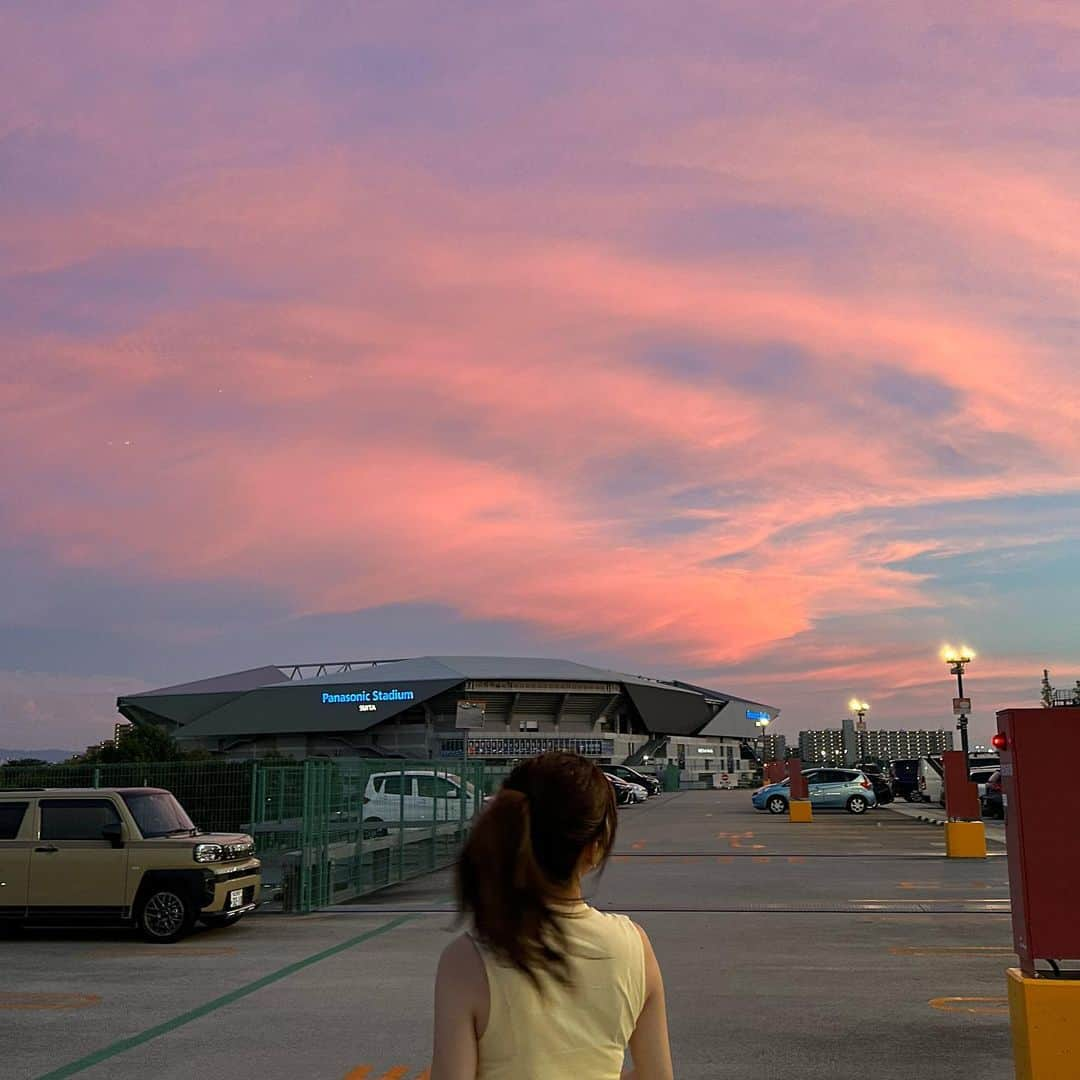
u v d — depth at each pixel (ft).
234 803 73.61
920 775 198.08
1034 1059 18.75
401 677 561.84
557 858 7.77
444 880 74.64
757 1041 29.58
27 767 80.79
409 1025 31.86
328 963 42.14
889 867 78.48
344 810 63.57
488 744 546.26
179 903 47.67
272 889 63.62
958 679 141.08
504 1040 7.60
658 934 47.91
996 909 55.62
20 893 47.98
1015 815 19.83
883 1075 26.48
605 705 574.97
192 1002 35.17
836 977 38.22
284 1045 29.63
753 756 634.84
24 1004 34.96
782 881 69.67
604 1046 7.76
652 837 113.39
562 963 7.64
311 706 573.74
